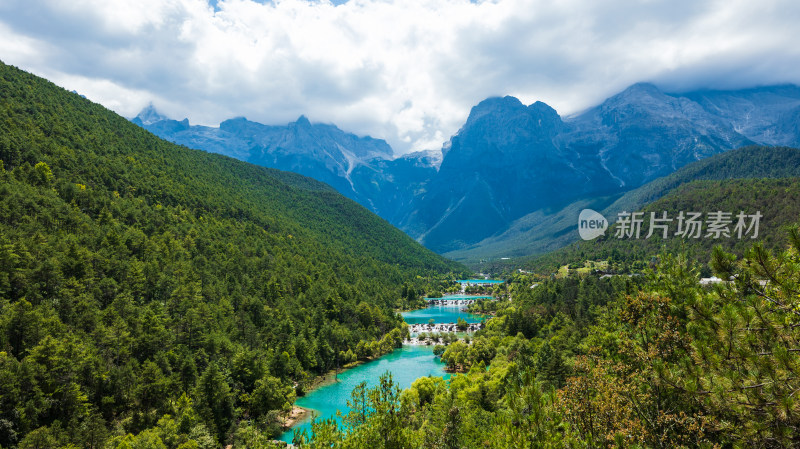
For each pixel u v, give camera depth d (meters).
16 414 66.88
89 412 74.06
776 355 16.78
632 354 28.83
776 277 18.45
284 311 147.62
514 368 89.44
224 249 186.88
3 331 79.81
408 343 176.00
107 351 89.25
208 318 118.50
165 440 71.69
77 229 135.12
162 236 163.38
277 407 96.19
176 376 89.88
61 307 95.69
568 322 134.38
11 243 105.19
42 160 167.25
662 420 22.80
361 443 32.34
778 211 192.25
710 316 20.59
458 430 53.25
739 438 19.08
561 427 23.69
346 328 157.75
